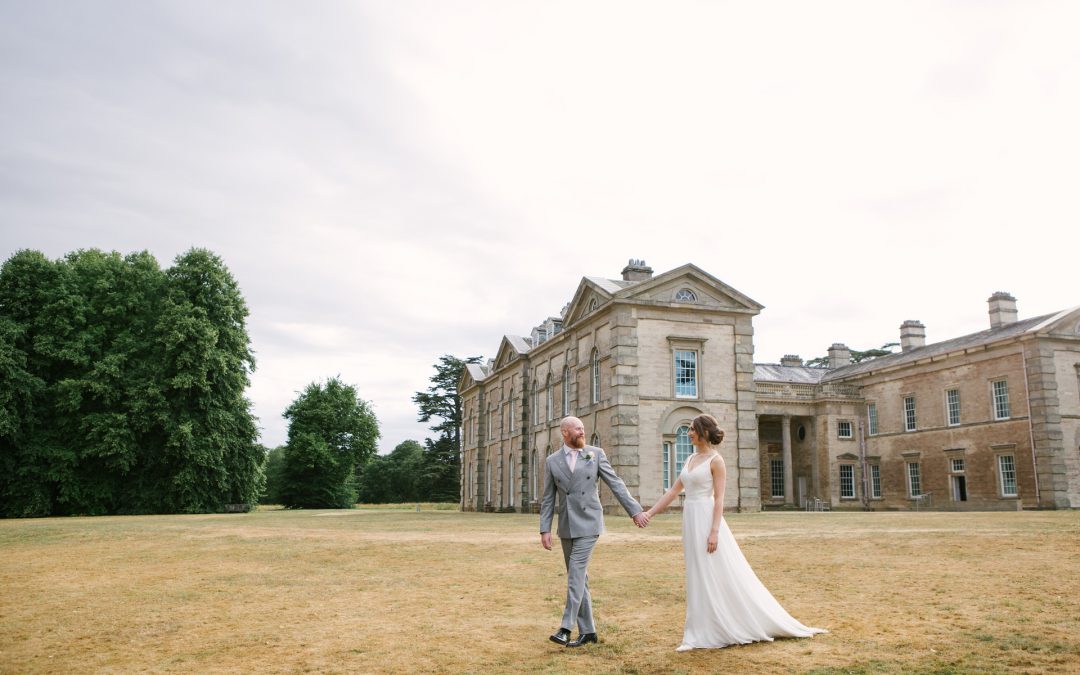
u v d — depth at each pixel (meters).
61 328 44.38
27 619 9.76
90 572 14.36
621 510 34.88
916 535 16.39
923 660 6.46
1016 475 41.66
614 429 36.28
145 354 46.56
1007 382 42.66
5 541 21.17
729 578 7.25
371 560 15.31
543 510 7.87
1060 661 6.35
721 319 38.56
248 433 49.56
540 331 52.59
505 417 56.31
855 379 54.38
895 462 50.31
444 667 6.80
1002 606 8.70
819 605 9.16
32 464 42.84
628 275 42.09
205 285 48.69
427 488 96.19
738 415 38.00
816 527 20.78
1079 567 11.25
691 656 6.88
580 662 6.84
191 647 7.94
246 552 17.25
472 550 16.81
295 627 8.83
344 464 70.19
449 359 98.06
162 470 46.16
